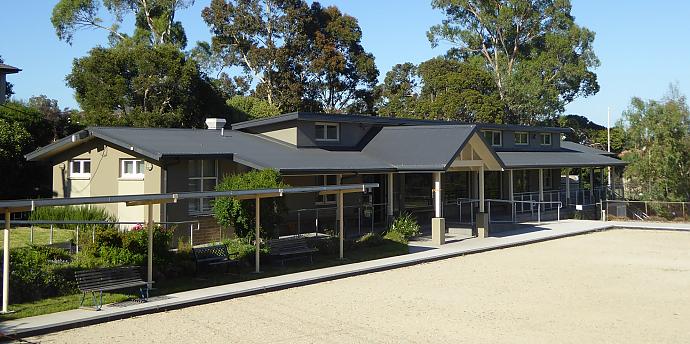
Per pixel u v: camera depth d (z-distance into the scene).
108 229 17.12
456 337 11.97
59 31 51.25
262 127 27.58
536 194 37.00
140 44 42.91
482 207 27.55
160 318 13.34
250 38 53.66
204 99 42.91
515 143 38.53
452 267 20.33
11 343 11.30
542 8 58.50
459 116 56.28
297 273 18.28
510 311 14.16
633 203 39.25
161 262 16.88
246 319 13.30
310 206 25.73
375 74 57.44
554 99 56.56
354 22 56.34
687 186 40.59
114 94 39.38
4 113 28.48
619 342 11.67
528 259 22.12
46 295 14.23
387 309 14.33
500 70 60.00
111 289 13.70
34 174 27.67
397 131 28.52
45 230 21.77
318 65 52.69
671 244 26.53
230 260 18.22
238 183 19.17
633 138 41.72
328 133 27.77
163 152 20.39
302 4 53.44
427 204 31.81
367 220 28.02
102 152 23.14
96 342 11.41
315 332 12.25
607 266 20.61
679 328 12.70
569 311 14.20
